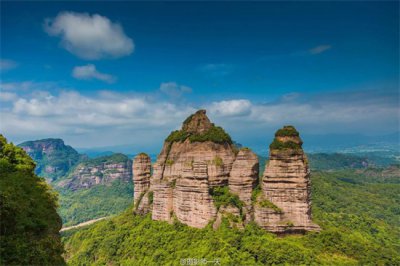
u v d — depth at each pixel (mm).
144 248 96375
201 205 93125
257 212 89750
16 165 64125
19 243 41406
